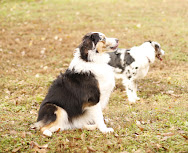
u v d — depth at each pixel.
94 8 16.09
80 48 4.18
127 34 11.45
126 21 13.49
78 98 4.09
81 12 15.12
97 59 4.17
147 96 6.33
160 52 6.72
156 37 10.90
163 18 13.92
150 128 4.07
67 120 4.11
